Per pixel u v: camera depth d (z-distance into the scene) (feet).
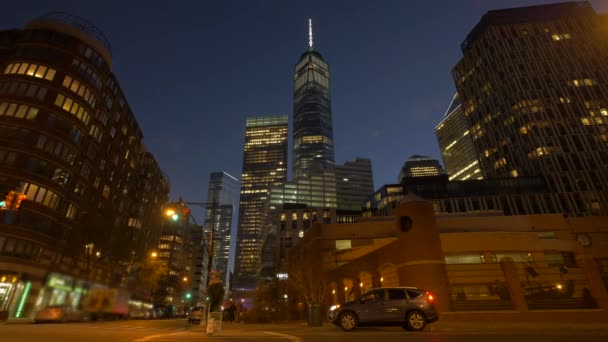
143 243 262.88
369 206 430.20
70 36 170.71
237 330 53.21
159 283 249.55
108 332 44.14
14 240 129.80
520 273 92.43
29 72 155.02
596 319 55.47
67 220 156.15
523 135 318.65
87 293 71.82
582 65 339.77
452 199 281.95
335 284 108.78
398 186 336.90
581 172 285.64
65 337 35.24
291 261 163.12
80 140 166.20
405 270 73.36
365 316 44.24
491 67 369.71
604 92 323.37
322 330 48.21
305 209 335.47
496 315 58.23
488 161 361.51
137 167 254.88
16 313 115.55
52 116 154.30
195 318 105.50
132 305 131.64
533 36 363.97
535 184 285.43
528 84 337.93
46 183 145.48
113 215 212.43
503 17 383.45
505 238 103.14
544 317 56.85
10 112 145.18
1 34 177.37
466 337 33.06
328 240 129.80
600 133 302.66
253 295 153.17
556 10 376.27
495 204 277.85
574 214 268.00
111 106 204.85
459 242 102.37
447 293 66.90
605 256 111.96
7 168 135.23
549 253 103.96
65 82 162.81
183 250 437.58
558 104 321.93
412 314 43.24
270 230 374.63
